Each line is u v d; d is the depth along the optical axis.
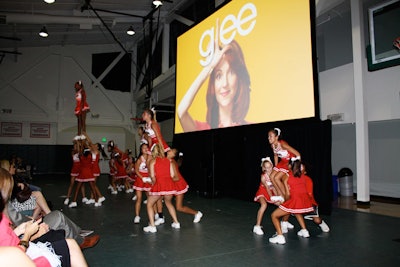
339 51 8.39
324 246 3.51
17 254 1.23
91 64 15.91
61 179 12.38
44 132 14.95
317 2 6.45
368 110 7.28
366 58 7.36
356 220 4.97
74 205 6.16
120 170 8.53
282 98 4.58
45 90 14.95
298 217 3.99
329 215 5.39
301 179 3.76
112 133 16.44
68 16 10.20
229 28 5.84
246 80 5.30
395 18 6.56
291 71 4.46
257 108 5.02
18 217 2.59
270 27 4.89
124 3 10.29
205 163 7.99
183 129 7.11
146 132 5.02
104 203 6.66
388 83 6.89
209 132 6.15
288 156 4.12
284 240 3.61
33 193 3.31
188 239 3.81
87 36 13.90
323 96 8.26
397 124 7.48
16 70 14.45
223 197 7.95
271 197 3.77
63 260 1.83
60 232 2.25
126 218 5.09
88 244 3.37
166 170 4.24
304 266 2.87
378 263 2.95
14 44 13.68
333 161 9.14
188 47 7.18
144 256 3.16
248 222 4.84
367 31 7.51
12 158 8.69
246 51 5.35
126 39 15.18
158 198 4.26
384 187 7.66
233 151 8.28
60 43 14.76
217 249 3.40
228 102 5.69
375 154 7.93
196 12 10.54
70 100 15.38
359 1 6.58
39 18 9.76
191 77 6.95
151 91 12.56
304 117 4.20
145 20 11.06
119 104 16.31
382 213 5.58
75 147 6.21
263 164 4.19
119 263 2.95
